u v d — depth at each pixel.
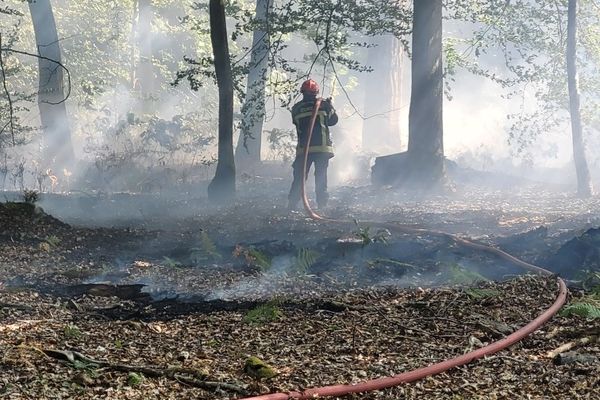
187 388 5.34
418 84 17.34
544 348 6.25
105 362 5.70
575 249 9.15
